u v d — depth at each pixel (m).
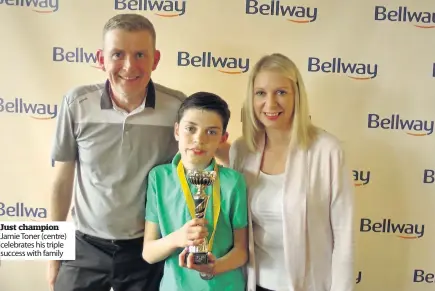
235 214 1.31
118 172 1.44
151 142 1.44
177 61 1.66
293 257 1.30
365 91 1.66
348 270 1.29
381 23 1.62
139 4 1.63
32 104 1.69
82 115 1.43
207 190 1.31
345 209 1.29
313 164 1.30
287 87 1.30
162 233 1.33
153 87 1.47
